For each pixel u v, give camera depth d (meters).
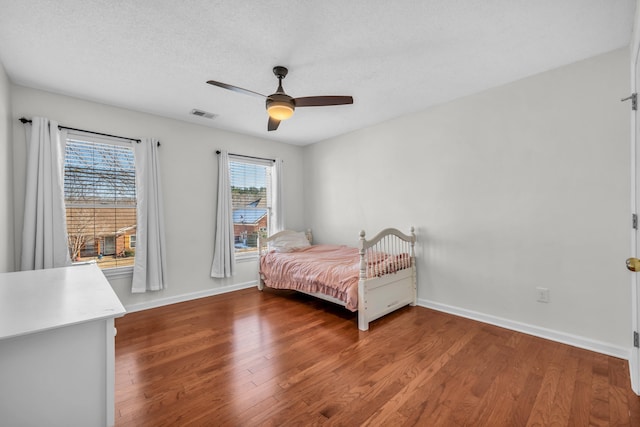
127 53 2.12
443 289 3.13
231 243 3.95
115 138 3.12
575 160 2.29
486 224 2.79
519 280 2.59
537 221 2.48
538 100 2.47
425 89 2.76
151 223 3.25
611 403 1.59
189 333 2.60
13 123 2.57
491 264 2.76
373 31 1.87
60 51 2.08
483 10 1.68
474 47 2.06
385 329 2.66
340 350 2.25
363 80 2.56
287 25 1.81
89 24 1.79
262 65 2.29
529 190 2.52
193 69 2.36
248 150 4.26
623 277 2.09
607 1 1.61
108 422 1.14
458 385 1.78
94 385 1.12
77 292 1.44
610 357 2.10
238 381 1.84
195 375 1.91
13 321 1.04
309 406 1.60
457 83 2.64
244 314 3.10
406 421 1.48
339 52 2.12
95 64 2.27
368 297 2.71
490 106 2.75
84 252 2.99
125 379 1.87
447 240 3.09
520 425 1.44
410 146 3.41
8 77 2.46
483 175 2.80
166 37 1.93
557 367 1.97
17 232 2.59
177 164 3.58
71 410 1.08
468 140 2.91
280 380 1.85
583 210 2.26
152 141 3.31
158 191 3.33
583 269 2.26
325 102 2.33
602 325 2.18
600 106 2.18
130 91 2.76
